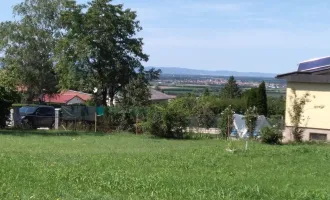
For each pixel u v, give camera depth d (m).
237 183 9.33
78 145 19.02
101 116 29.34
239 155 14.61
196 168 11.65
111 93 38.31
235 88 60.16
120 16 37.12
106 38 36.53
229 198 7.88
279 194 8.38
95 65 36.72
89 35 36.00
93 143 20.28
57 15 56.41
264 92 37.38
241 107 38.06
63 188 8.38
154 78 39.53
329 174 11.26
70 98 60.19
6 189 8.12
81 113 30.14
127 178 9.42
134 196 7.91
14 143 19.09
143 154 14.55
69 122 30.36
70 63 36.53
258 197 8.10
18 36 55.41
